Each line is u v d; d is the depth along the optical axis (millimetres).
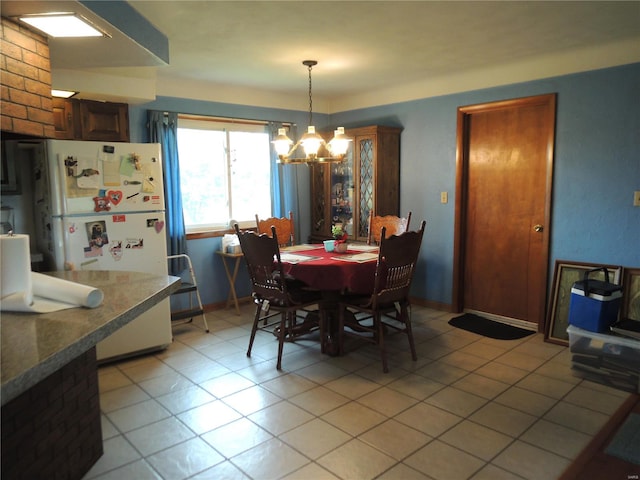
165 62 2889
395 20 2707
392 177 4789
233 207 4871
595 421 2494
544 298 3865
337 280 3240
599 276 3506
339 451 2236
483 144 4230
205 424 2502
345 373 3156
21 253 1660
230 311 4695
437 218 4570
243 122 4801
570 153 3607
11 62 1995
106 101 3641
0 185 3324
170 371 3207
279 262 3135
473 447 2260
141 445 2311
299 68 3881
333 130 5406
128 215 3365
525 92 3807
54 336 1385
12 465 1650
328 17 2643
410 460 2160
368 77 4270
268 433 2406
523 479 2012
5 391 1046
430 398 2779
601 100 3410
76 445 2027
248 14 2566
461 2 2445
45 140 3088
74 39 2328
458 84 4234
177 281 2203
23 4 1827
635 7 2547
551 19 2730
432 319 4352
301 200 5398
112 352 3301
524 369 3195
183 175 4500
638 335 2838
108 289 2014
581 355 3057
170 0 2330
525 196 4004
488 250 4309
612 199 3428
